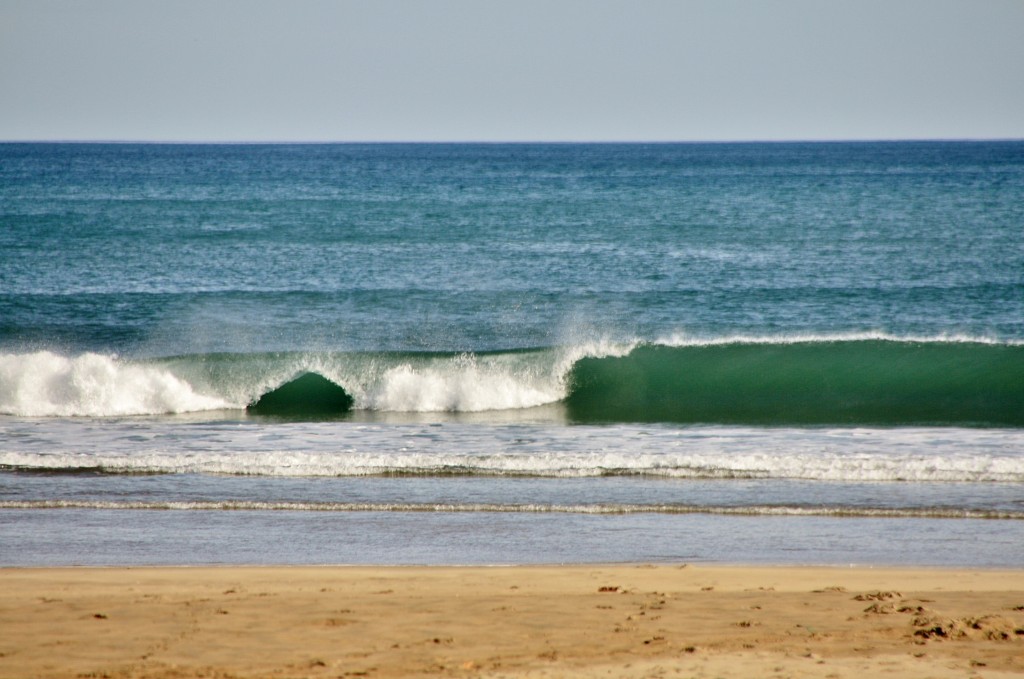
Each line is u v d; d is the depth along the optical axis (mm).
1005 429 58594
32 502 43594
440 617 27156
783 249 138125
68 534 39375
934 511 42125
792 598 29500
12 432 58094
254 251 136875
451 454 51406
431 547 37750
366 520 41500
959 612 27766
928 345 77125
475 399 67438
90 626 26078
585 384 71500
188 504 43594
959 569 34438
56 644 24547
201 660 23391
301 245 143500
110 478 47812
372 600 29031
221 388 68625
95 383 66375
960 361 74312
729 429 59125
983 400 66938
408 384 67500
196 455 51469
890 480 47062
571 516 42031
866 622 26766
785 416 63438
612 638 25297
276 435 57469
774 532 39562
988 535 39031
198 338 85125
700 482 47062
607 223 174875
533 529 40156
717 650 24297
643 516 42000
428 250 138125
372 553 37000
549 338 85000
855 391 69500
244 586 30938
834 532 39531
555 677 22297
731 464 49125
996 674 22547
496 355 73312
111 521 41281
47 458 50531
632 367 73812
